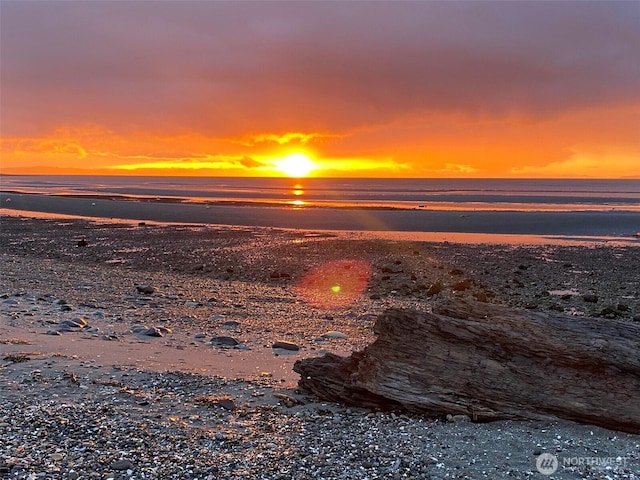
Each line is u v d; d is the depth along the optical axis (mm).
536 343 9086
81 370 10398
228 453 7055
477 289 24266
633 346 8711
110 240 40531
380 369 9211
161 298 20406
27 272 25719
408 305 20656
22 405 8281
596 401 8320
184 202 84812
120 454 6742
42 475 6066
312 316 18188
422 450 7305
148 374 10477
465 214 63906
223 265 30062
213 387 9977
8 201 82875
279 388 10172
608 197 110812
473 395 8750
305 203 84875
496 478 6496
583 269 29484
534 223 54219
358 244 38125
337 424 8328
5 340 12281
